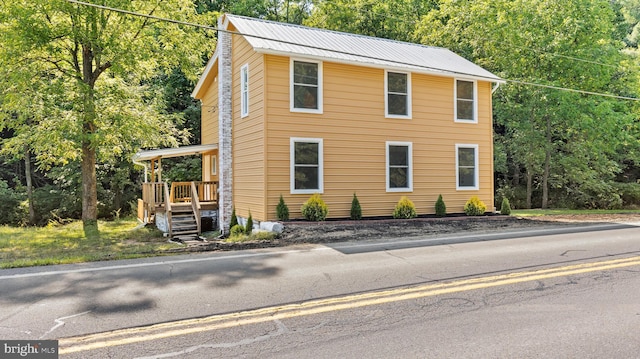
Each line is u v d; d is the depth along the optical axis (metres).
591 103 19.50
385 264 6.96
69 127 14.16
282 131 12.63
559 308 4.70
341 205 13.38
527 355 3.50
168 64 17.72
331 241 9.76
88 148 15.99
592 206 23.34
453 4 24.38
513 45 20.92
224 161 14.98
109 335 3.93
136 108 16.64
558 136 22.27
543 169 22.39
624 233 10.79
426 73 14.67
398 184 14.40
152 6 15.99
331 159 13.27
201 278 6.02
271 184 12.45
